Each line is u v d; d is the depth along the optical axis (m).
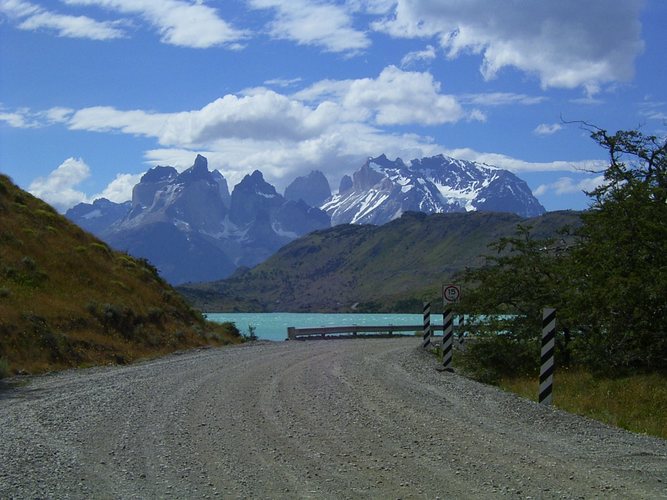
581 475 8.58
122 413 12.80
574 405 14.97
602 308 19.12
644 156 24.36
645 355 19.03
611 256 19.91
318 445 10.24
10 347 21.14
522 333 21.72
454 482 8.26
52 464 9.05
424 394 15.38
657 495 7.72
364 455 9.62
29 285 27.73
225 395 15.05
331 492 7.86
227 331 39.50
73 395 15.06
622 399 15.57
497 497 7.66
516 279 22.38
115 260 36.94
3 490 7.83
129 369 20.62
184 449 9.96
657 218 19.98
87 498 7.64
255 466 9.02
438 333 51.12
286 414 12.73
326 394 15.23
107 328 27.27
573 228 23.45
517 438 10.81
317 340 39.56
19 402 14.28
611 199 21.44
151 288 35.94
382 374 19.28
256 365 21.56
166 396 14.88
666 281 17.91
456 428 11.55
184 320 34.50
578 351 20.03
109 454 9.65
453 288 21.75
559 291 21.44
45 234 34.03
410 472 8.72
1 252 29.25
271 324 102.12
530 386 17.94
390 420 12.23
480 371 20.89
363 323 102.88
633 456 9.69
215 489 8.01
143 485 8.16
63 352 22.78
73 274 31.28
